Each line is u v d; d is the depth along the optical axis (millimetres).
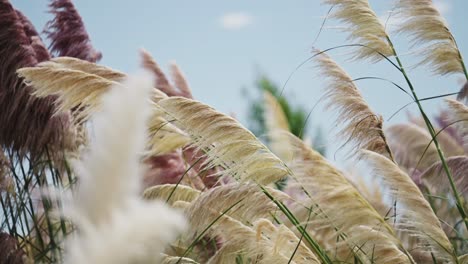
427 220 4922
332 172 4836
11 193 6520
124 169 291
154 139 5324
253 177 4723
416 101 5461
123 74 5270
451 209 6855
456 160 6023
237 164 4746
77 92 4863
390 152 5445
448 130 9242
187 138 5418
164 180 6117
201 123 4738
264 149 4758
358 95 5359
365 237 4746
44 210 5984
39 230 6297
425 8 5723
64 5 7816
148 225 287
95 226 286
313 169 4836
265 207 4762
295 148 4965
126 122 295
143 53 7805
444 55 5680
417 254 5652
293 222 4816
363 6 5586
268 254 4609
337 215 4785
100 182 289
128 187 292
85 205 288
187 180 6469
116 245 281
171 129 5344
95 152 292
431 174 6152
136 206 293
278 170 4754
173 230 292
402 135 8523
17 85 6719
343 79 5359
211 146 4859
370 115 5336
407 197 4938
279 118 9531
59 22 7820
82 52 7766
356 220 4746
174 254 5250
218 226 4719
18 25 6879
